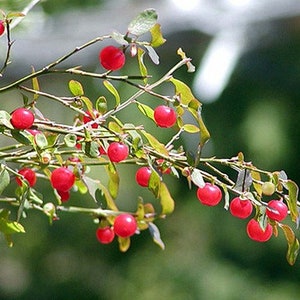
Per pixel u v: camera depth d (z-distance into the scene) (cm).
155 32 316
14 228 344
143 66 321
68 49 755
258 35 838
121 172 1133
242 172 329
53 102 1106
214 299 1208
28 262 1264
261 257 1220
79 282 1272
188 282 1234
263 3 827
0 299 1259
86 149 328
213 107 1105
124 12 779
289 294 1193
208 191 334
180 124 330
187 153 325
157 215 377
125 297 1263
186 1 812
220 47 820
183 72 977
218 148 1100
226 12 820
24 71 752
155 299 1244
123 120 1022
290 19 825
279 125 1108
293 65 1021
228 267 1225
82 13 751
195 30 810
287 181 325
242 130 1105
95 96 1023
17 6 458
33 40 727
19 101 1140
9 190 1009
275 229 335
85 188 380
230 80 1072
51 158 348
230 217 1235
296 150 1115
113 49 321
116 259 1288
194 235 1249
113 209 372
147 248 1284
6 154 342
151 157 335
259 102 1103
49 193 1077
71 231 1250
